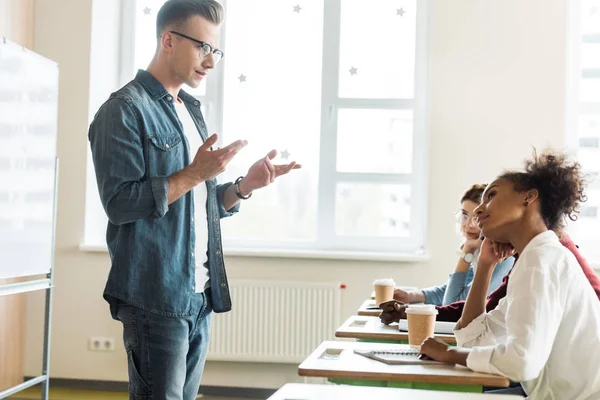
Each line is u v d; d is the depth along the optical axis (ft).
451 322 7.91
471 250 9.99
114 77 17.22
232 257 16.22
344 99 16.88
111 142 6.12
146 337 6.28
